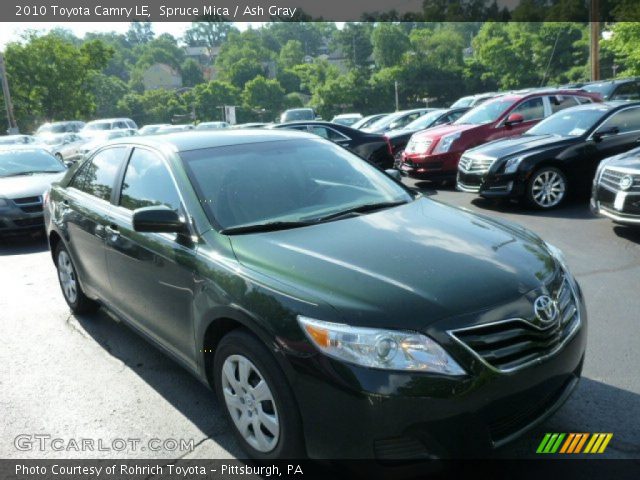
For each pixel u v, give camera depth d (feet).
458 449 7.98
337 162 13.67
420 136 38.40
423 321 8.05
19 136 89.25
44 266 23.89
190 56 547.90
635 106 29.73
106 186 14.64
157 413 11.69
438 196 34.68
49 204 17.58
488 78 249.96
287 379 8.48
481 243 10.19
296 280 8.95
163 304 11.66
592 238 22.57
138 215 10.60
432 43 281.95
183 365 11.51
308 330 8.25
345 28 338.34
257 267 9.51
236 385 9.71
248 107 302.86
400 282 8.68
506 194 28.32
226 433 10.85
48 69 165.07
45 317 17.48
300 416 8.51
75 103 171.63
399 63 278.87
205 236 10.70
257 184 12.08
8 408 12.16
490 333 8.25
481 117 38.24
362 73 281.13
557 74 232.32
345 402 7.95
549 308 8.88
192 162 12.26
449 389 7.82
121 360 14.20
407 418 7.79
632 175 20.83
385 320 8.04
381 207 12.20
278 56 450.71
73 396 12.54
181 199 11.59
